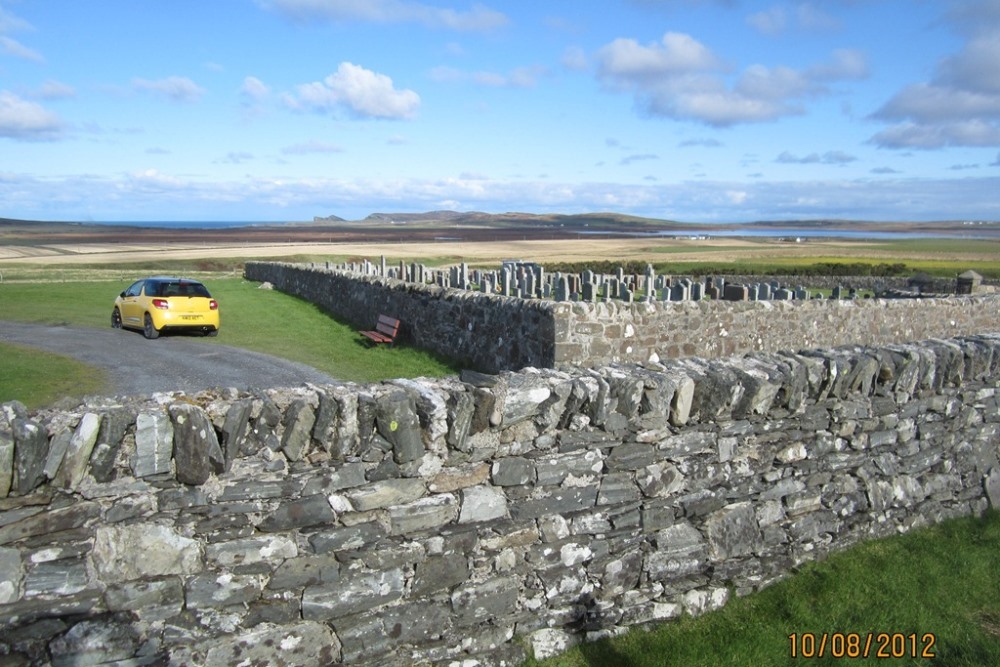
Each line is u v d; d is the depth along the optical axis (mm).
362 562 3355
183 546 2988
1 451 2600
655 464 4164
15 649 2688
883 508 5164
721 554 4406
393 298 16625
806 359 4734
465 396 3496
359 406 3285
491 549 3695
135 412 2887
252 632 3117
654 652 3818
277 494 3160
